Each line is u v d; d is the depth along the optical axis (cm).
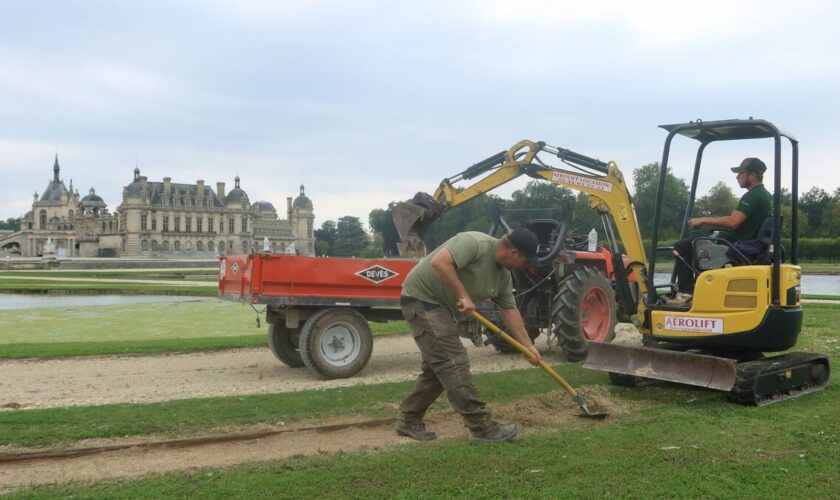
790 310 637
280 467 439
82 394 725
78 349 1034
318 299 825
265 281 802
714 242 693
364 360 837
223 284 912
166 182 13200
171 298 2381
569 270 967
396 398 661
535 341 1185
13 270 6159
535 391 686
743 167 685
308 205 15888
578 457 453
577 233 1155
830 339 1077
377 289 859
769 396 638
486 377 767
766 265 649
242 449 494
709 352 702
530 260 479
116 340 1221
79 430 539
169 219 13025
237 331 1398
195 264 8894
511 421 559
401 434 527
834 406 618
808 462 447
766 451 472
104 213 14362
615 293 1070
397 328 1327
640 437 504
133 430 540
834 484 407
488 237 494
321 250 16125
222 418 578
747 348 651
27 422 565
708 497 385
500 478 411
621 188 930
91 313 1784
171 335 1328
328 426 550
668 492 391
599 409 593
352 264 843
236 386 773
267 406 623
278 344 900
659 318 704
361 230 13825
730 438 503
